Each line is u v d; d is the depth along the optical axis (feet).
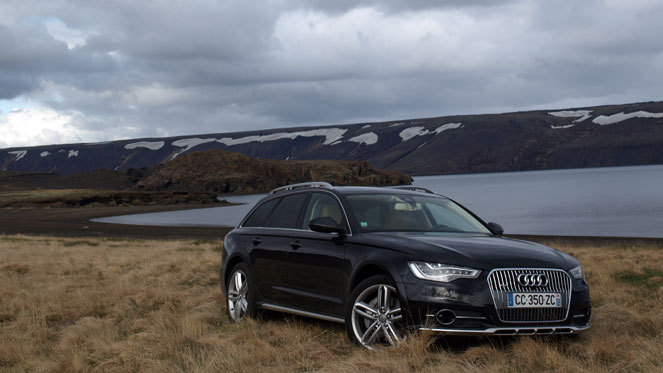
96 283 37.96
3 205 447.83
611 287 32.58
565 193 449.89
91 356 19.53
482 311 17.22
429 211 22.34
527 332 17.72
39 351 20.79
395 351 17.22
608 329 21.58
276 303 23.17
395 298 18.62
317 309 21.07
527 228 177.58
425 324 17.39
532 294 17.67
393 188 24.00
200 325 23.16
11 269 46.44
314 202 23.08
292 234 22.76
